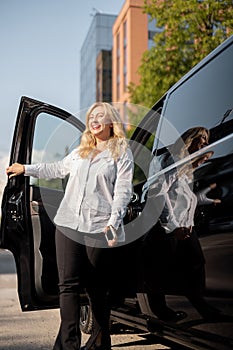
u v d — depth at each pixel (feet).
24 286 12.09
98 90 132.57
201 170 9.53
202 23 46.62
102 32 138.31
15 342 14.80
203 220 9.16
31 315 19.17
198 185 9.50
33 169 11.87
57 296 12.37
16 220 12.01
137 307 12.07
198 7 45.57
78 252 11.00
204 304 9.16
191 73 12.01
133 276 11.83
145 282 11.35
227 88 9.89
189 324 9.89
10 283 28.63
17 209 12.00
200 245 9.22
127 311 12.71
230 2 45.29
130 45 101.45
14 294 24.48
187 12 47.11
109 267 11.36
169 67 48.78
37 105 12.52
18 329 16.67
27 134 12.36
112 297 11.97
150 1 49.39
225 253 8.48
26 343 14.67
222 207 8.64
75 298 10.99
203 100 10.89
